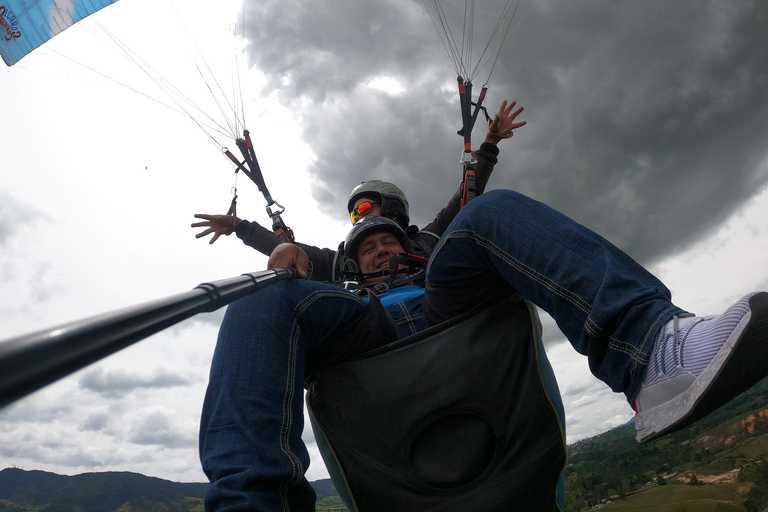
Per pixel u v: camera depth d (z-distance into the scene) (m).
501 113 2.92
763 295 0.84
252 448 1.02
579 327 1.11
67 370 0.30
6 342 0.27
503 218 1.26
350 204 2.93
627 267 1.10
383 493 1.25
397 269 1.90
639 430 1.01
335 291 1.37
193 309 0.63
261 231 3.21
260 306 1.25
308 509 1.07
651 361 0.99
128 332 0.42
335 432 1.29
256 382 1.13
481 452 1.26
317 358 1.39
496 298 1.40
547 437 1.29
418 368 1.30
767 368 0.91
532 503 1.27
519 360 1.33
